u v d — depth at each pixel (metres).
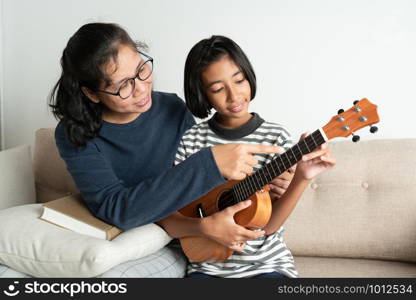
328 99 1.96
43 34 2.32
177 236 1.48
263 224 1.33
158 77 2.14
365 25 1.88
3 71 2.42
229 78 1.36
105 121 1.53
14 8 2.35
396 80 1.88
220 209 1.42
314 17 1.93
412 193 1.68
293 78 1.99
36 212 1.54
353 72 1.92
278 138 1.44
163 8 2.11
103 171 1.48
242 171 1.29
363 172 1.75
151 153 1.57
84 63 1.33
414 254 1.68
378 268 1.67
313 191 1.80
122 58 1.32
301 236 1.77
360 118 1.12
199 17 2.07
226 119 1.50
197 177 1.31
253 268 1.39
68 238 1.38
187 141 1.57
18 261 1.39
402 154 1.73
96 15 2.22
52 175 2.06
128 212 1.39
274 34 1.99
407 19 1.84
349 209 1.74
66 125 1.46
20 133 2.44
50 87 2.36
